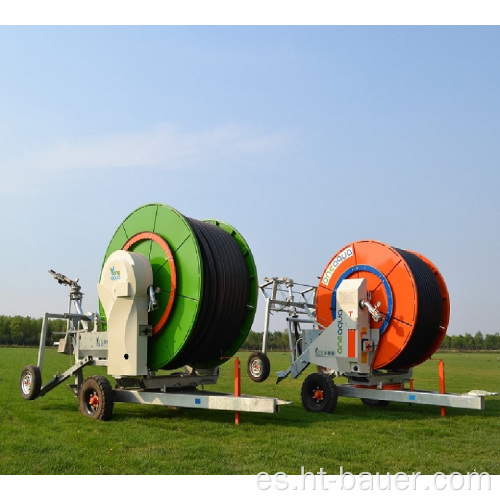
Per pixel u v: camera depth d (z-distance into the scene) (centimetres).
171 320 1051
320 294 1413
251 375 1491
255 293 1151
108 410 1017
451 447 853
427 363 4131
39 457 730
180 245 1059
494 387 1905
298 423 1032
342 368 1265
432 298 1291
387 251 1288
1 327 9056
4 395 1388
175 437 869
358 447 828
